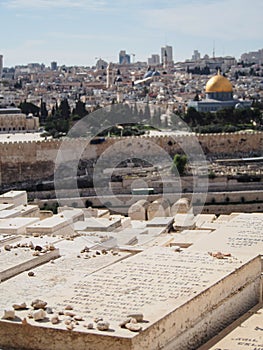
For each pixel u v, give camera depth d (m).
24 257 46.78
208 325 34.25
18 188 145.00
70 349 29.53
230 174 142.50
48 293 35.47
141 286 34.72
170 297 33.06
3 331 30.53
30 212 67.88
